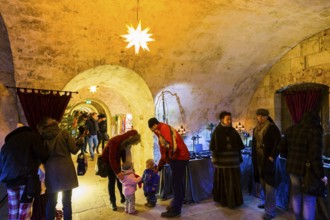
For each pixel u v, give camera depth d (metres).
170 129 3.65
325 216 3.26
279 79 5.38
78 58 3.95
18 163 2.72
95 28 3.64
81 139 3.83
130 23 3.67
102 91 9.76
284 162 3.88
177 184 3.64
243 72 5.42
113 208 3.93
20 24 3.26
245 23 4.08
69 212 3.12
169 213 3.64
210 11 3.69
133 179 3.79
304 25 4.25
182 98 5.26
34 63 3.71
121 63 4.33
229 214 3.74
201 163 4.40
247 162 4.79
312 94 4.71
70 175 3.07
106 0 3.25
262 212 3.80
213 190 4.23
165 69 4.73
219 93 5.61
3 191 3.90
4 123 3.75
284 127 5.53
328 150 4.30
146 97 5.17
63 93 4.10
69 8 3.25
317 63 4.62
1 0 2.92
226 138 3.96
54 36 3.54
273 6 3.57
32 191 2.74
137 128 6.13
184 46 4.40
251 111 6.12
